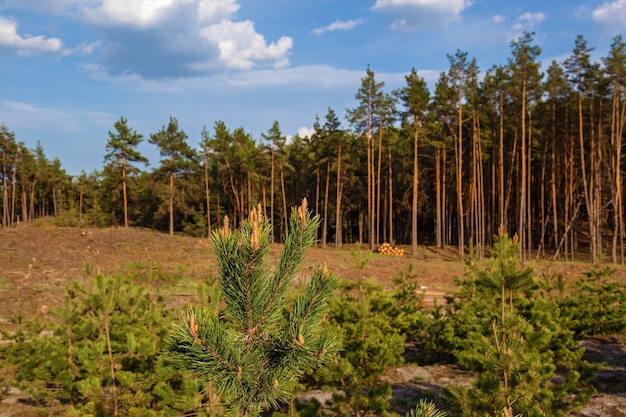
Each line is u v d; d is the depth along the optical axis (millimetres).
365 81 39594
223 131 50719
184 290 17266
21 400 9188
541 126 41938
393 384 10094
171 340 2318
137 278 13148
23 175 65938
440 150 45062
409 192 52000
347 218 60875
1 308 17719
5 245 28328
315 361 2383
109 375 6961
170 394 6496
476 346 6617
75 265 25031
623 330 13461
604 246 45375
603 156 38812
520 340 6070
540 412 5645
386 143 45844
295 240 2525
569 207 44125
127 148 46562
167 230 66688
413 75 37188
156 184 50750
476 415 5676
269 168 49938
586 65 33656
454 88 37438
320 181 52125
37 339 8586
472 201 44688
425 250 44562
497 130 42531
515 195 49625
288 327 2510
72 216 63281
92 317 8336
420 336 12086
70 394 7820
